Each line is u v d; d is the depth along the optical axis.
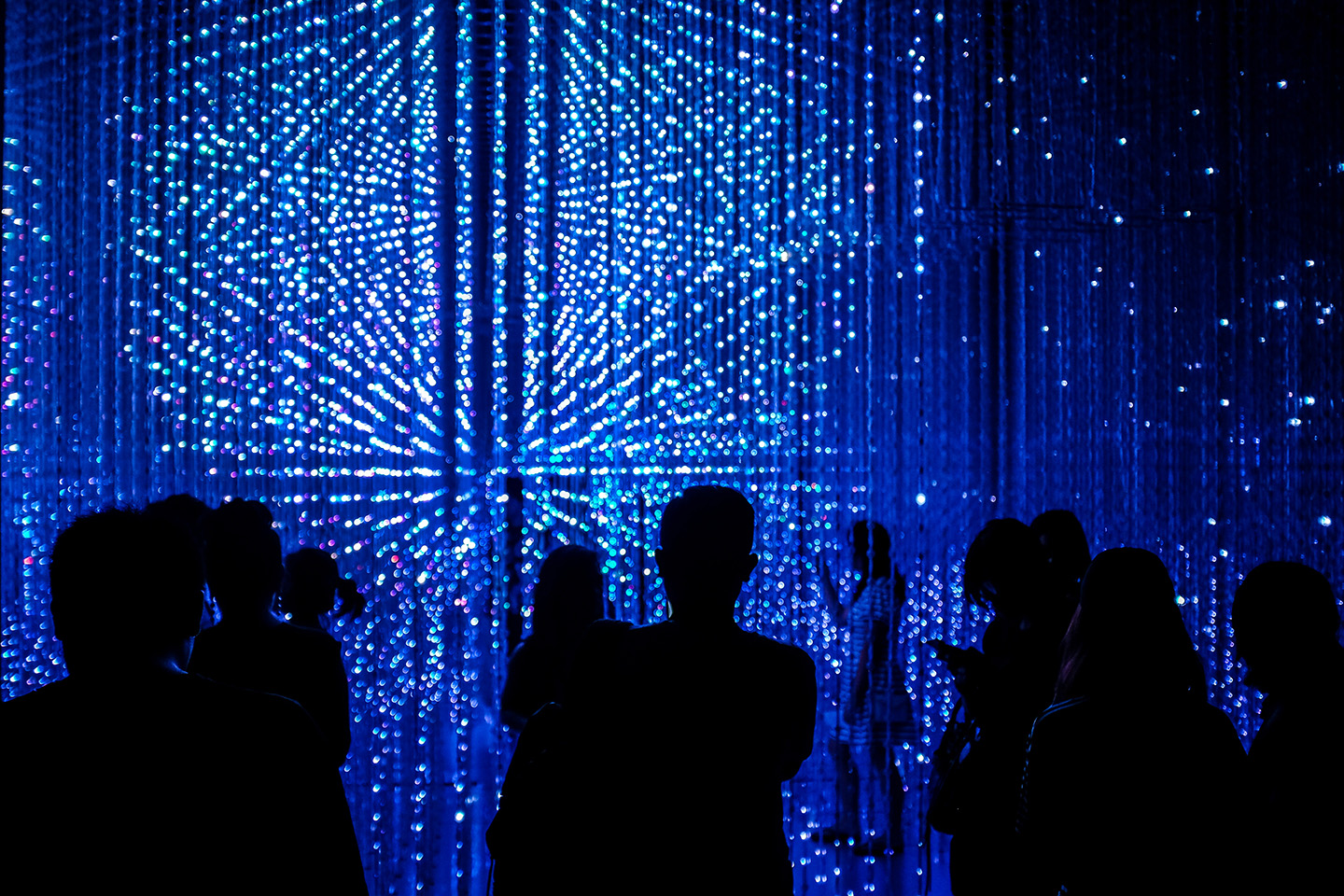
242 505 2.73
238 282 6.10
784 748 1.83
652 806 1.73
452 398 8.81
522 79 8.28
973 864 2.69
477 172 8.96
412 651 6.12
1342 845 2.13
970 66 6.23
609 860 1.73
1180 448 6.48
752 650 1.85
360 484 7.06
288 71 6.04
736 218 7.05
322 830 1.45
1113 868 1.95
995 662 3.04
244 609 2.69
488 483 8.48
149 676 1.44
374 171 7.14
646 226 7.15
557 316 8.51
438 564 7.41
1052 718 2.07
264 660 2.63
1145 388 6.63
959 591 6.12
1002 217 6.38
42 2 5.24
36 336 5.19
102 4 5.36
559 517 7.36
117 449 5.50
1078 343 6.95
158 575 1.46
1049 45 6.22
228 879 1.38
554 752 1.82
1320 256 5.92
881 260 6.71
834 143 6.00
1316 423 5.95
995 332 7.24
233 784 1.40
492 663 6.80
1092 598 2.16
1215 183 6.18
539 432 8.37
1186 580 6.17
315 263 6.50
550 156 8.40
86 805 1.36
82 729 1.39
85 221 5.44
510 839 1.78
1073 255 6.99
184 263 6.06
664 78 7.10
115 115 5.74
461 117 8.49
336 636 5.49
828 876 4.25
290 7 6.03
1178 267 6.48
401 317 7.73
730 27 6.21
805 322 6.38
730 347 6.61
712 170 7.07
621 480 6.82
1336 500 5.89
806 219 6.64
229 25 5.89
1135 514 6.57
